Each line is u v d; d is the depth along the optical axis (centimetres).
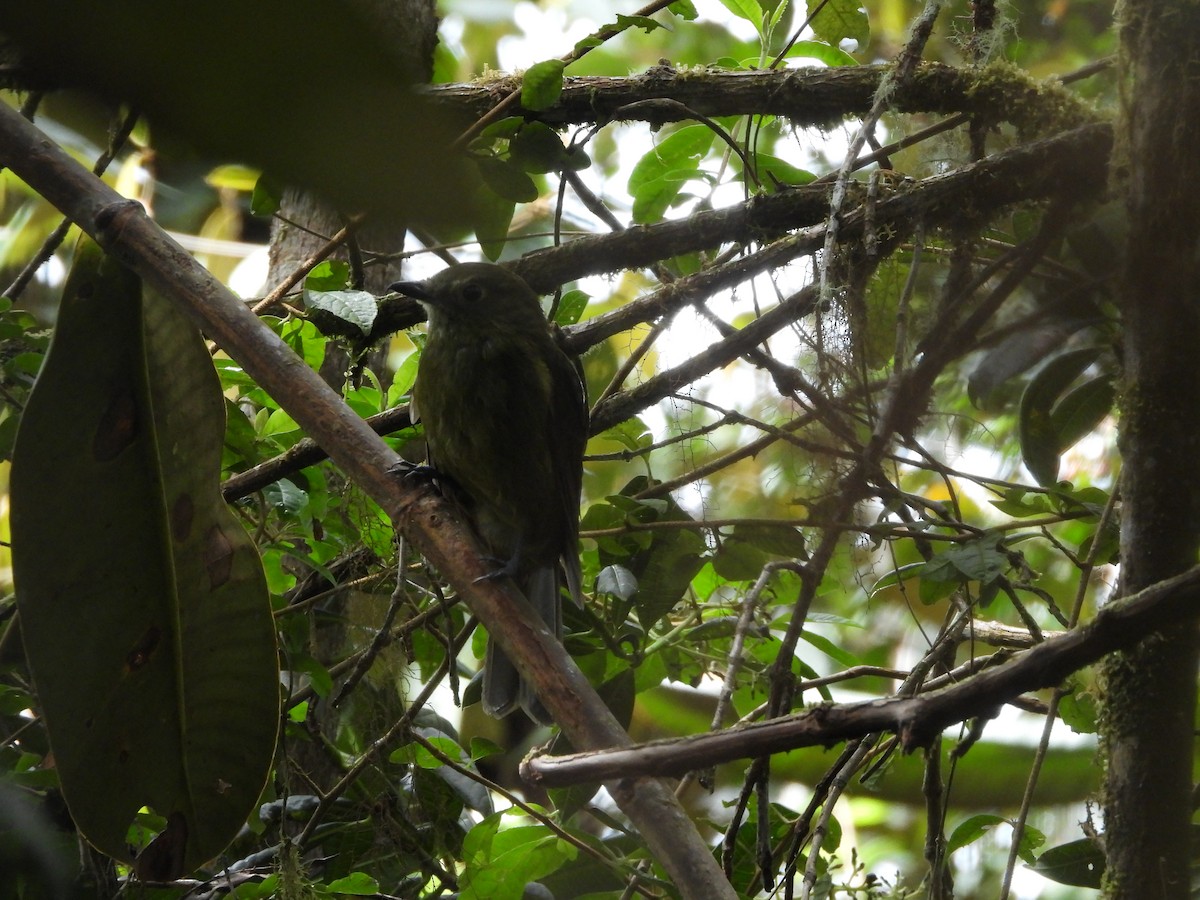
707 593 784
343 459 449
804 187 647
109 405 488
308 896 572
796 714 330
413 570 707
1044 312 628
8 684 673
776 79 657
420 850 647
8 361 646
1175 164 473
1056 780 1009
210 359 506
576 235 757
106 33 71
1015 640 641
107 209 448
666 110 661
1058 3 1081
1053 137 602
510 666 632
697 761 330
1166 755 457
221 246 1123
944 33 924
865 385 591
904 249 669
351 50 74
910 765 1040
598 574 710
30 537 473
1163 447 471
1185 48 474
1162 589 310
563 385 679
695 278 646
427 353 680
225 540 512
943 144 732
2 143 455
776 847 642
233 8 72
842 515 573
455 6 1420
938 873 558
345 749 725
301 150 76
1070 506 654
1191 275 476
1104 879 469
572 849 613
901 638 1143
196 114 74
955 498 634
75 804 490
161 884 573
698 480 704
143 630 499
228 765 521
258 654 518
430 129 77
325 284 673
